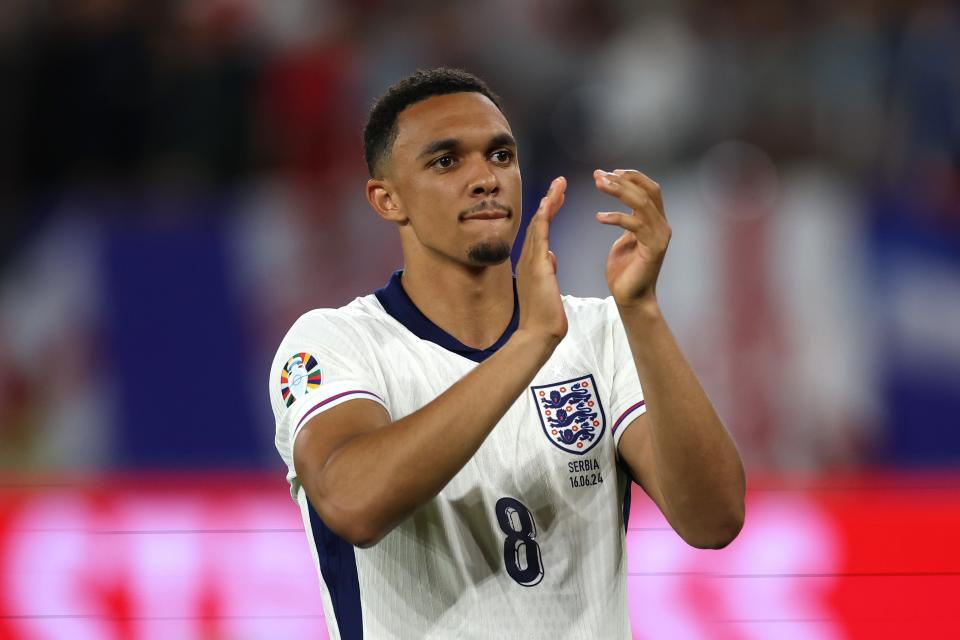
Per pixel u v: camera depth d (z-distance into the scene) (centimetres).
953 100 2509
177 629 959
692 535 748
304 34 2533
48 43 2438
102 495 1065
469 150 750
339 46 2522
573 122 2530
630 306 704
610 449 772
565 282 2194
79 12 2461
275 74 2459
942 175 2466
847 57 2541
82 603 963
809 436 2166
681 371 711
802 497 1029
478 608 734
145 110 2430
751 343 2175
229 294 2227
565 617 740
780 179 2242
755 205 2214
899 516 965
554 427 760
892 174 2480
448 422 651
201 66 2428
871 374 2177
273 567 975
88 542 980
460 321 782
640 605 944
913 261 2189
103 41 2436
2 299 2239
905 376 2180
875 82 2536
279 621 962
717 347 2178
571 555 748
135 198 2266
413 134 757
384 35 2602
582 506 755
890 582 943
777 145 2497
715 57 2547
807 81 2530
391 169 775
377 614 745
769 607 938
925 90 2523
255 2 2541
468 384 661
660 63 2539
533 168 2472
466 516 740
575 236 2206
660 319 708
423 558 737
